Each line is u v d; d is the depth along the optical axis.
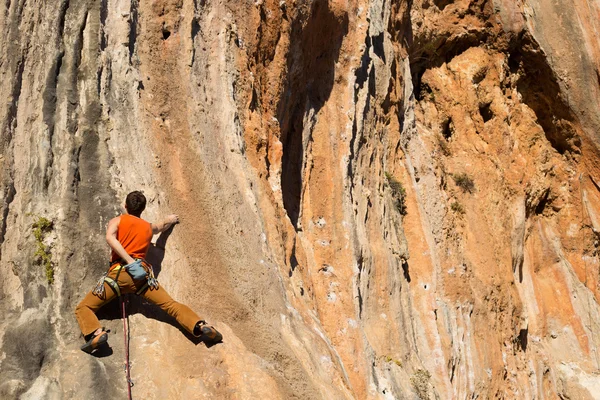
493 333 14.95
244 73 10.59
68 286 7.43
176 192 8.62
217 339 7.56
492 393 14.22
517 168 17.91
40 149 8.04
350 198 12.29
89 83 8.55
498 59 18.42
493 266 15.86
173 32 9.64
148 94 9.05
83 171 8.06
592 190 19.09
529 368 15.96
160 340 7.35
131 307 7.47
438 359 13.04
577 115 18.73
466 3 18.02
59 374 6.87
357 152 12.98
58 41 8.57
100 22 8.90
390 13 15.09
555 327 17.53
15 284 7.46
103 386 6.87
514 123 18.61
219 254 8.49
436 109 17.33
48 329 7.13
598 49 18.70
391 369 11.49
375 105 13.97
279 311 8.63
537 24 18.44
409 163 15.16
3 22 8.38
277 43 11.50
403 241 13.73
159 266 7.88
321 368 8.54
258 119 10.74
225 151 9.64
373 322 11.91
